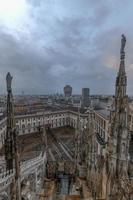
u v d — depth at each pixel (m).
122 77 31.77
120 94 32.16
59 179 58.41
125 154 32.34
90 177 51.41
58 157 77.00
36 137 123.62
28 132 141.88
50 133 133.25
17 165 28.83
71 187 53.41
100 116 113.75
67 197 48.03
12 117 28.11
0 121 110.81
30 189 39.44
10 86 27.66
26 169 38.53
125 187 30.14
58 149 91.56
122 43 31.12
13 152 28.34
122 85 31.89
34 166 43.06
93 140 51.25
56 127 162.38
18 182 28.97
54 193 50.19
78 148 61.84
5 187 26.67
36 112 152.75
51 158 74.62
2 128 111.12
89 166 52.75
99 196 42.56
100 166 42.72
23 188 36.41
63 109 176.62
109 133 36.09
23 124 138.62
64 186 54.28
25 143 105.19
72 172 61.44
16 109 184.75
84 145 60.44
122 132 32.03
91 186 50.22
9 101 27.78
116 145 32.88
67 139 115.06
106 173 37.50
